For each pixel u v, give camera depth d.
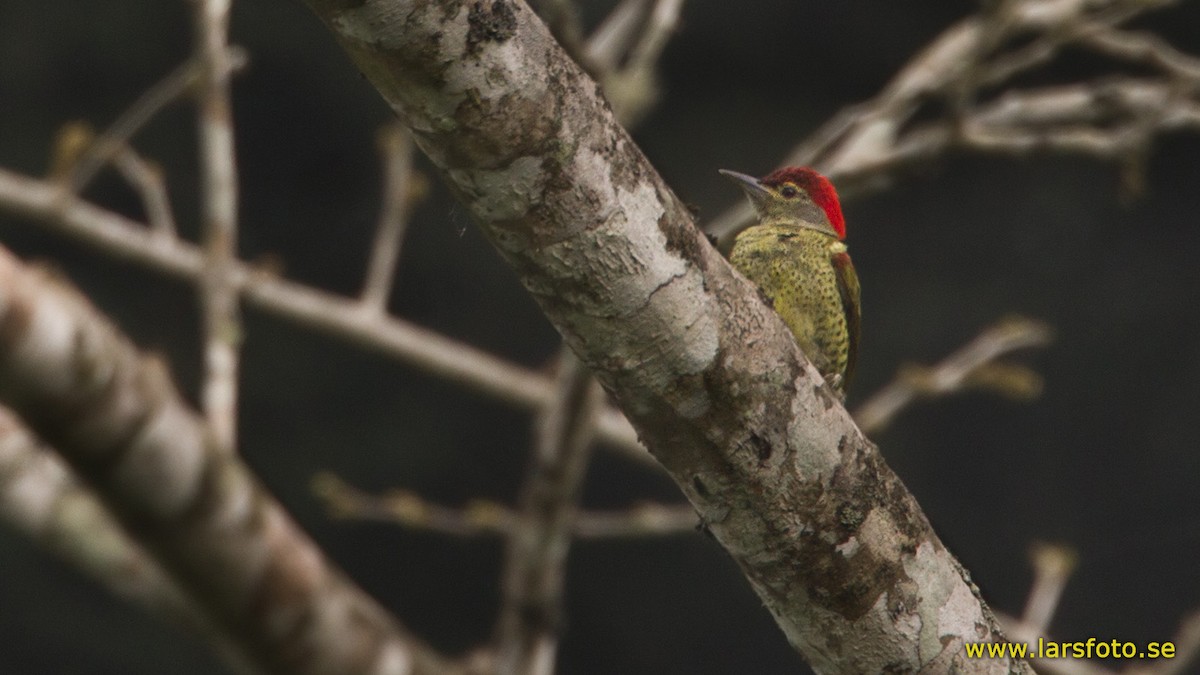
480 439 24.92
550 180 4.48
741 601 25.33
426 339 11.33
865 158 9.87
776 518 5.11
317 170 24.48
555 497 8.62
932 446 25.61
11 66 23.14
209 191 7.87
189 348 23.62
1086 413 25.48
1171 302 25.45
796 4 24.23
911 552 5.30
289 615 6.41
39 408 5.64
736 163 24.45
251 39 23.59
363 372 24.62
